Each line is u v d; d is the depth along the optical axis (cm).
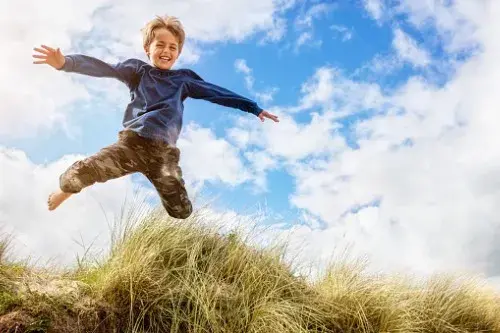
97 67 175
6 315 133
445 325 222
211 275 175
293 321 169
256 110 199
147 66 188
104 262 178
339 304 194
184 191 176
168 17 193
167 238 188
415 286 243
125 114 183
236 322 166
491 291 267
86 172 162
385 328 190
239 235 210
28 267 169
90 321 145
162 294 164
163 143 173
